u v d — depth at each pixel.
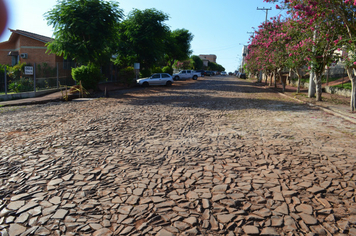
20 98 17.36
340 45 11.69
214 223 3.09
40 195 3.81
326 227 3.00
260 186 4.05
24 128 8.23
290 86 31.33
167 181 4.27
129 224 3.08
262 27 23.98
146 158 5.41
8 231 2.95
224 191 3.90
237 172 4.63
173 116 10.23
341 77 25.48
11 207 3.48
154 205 3.52
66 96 16.78
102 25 19.44
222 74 94.50
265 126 8.44
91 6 19.38
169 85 29.97
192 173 4.61
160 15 31.52
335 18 11.13
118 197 3.75
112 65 33.78
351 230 2.92
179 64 66.94
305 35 14.18
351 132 7.56
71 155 5.59
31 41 28.92
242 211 3.33
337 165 4.92
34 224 3.09
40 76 23.67
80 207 3.47
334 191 3.87
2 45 31.52
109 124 8.67
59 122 9.13
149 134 7.39
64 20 18.55
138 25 30.61
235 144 6.37
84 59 19.53
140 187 4.06
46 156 5.53
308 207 3.42
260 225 3.04
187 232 2.91
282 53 19.27
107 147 6.16
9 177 4.48
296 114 10.81
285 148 6.01
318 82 14.82
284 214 3.26
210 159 5.31
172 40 40.62
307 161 5.16
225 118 9.87
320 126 8.43
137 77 31.08
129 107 12.86
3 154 5.67
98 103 14.70
